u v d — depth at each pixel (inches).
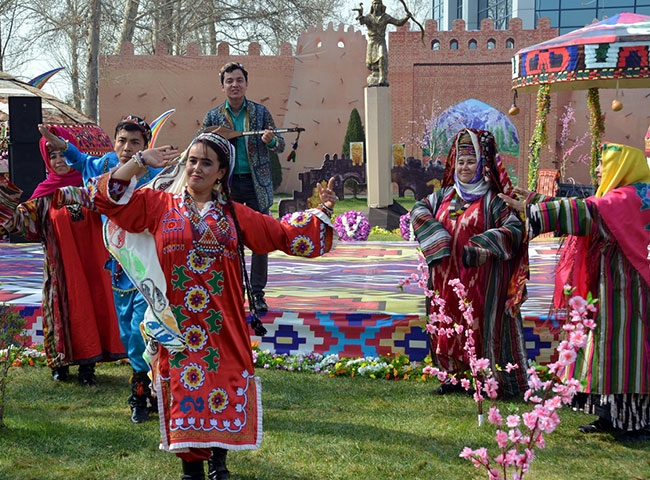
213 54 1428.4
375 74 704.4
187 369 149.3
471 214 211.8
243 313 158.6
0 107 533.0
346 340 252.8
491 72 1240.8
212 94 1288.1
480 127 1246.9
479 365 153.7
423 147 1245.1
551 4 1571.1
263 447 176.9
